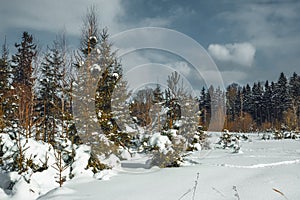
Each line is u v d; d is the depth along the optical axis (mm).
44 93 14203
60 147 7090
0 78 17016
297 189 4758
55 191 5145
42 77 14656
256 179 5555
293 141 15852
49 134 10516
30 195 5293
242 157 8570
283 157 8438
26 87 9656
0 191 5527
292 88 47406
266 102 48438
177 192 4887
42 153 6543
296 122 25188
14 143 6785
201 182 5465
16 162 6289
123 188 5242
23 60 20719
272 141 16406
